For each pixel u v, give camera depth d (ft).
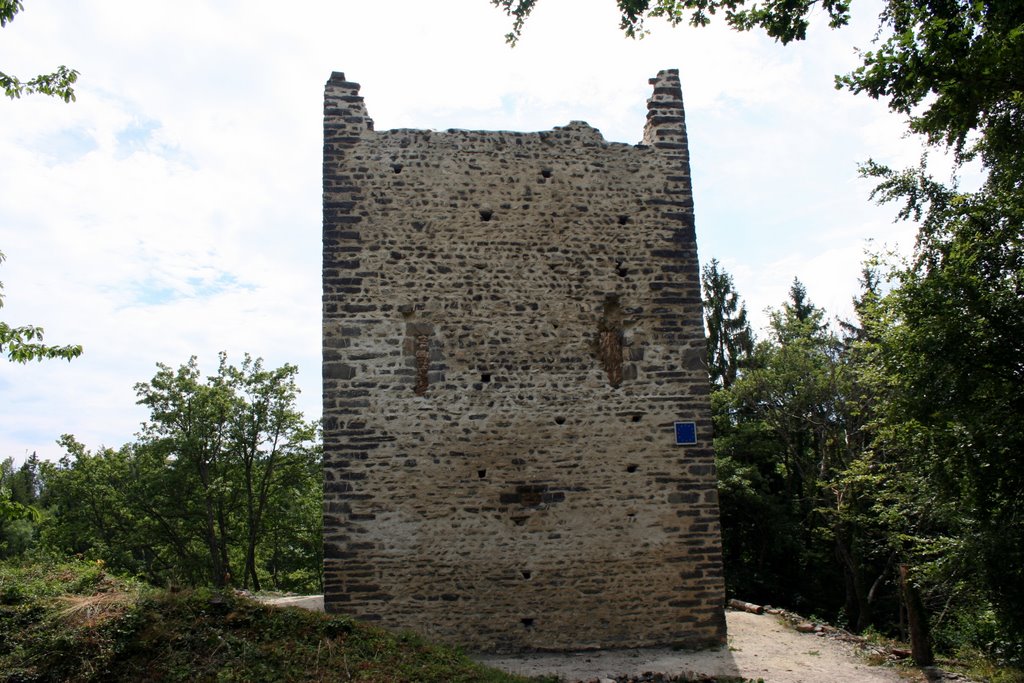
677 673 33.47
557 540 38.01
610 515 38.52
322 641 30.42
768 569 86.02
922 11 30.19
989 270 39.88
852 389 79.00
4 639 28.91
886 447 57.72
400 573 36.94
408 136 41.22
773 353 91.61
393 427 38.17
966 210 41.22
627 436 39.45
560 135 42.37
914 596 39.11
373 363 38.68
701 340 40.98
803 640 42.45
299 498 91.97
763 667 35.70
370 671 28.96
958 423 39.60
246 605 31.81
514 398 39.14
